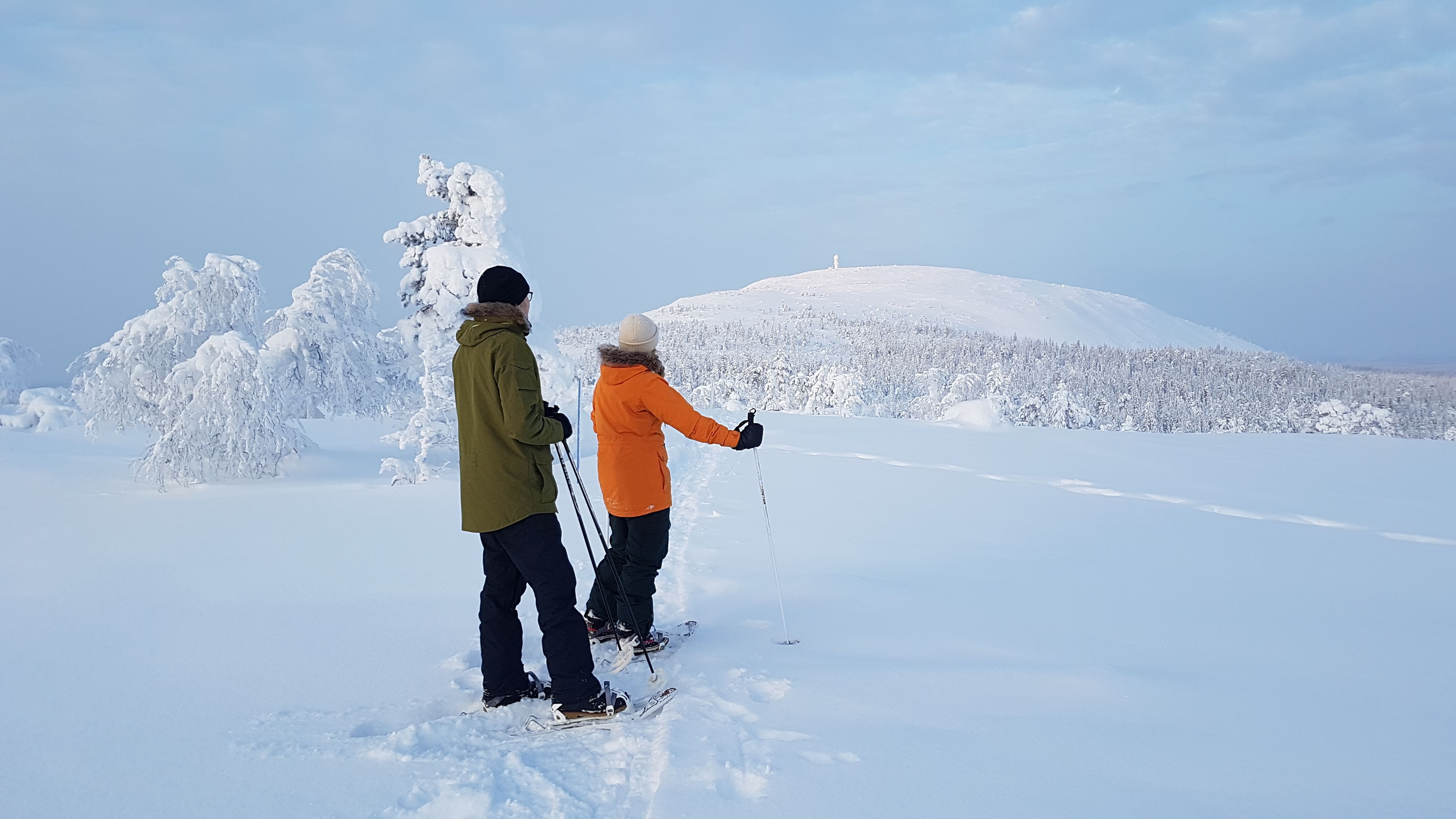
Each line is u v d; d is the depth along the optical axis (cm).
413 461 1102
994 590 477
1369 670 346
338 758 253
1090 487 1044
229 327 941
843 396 4969
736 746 252
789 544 619
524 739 277
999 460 1310
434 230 1148
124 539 609
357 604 431
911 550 601
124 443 1366
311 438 1488
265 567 518
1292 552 654
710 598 456
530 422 282
